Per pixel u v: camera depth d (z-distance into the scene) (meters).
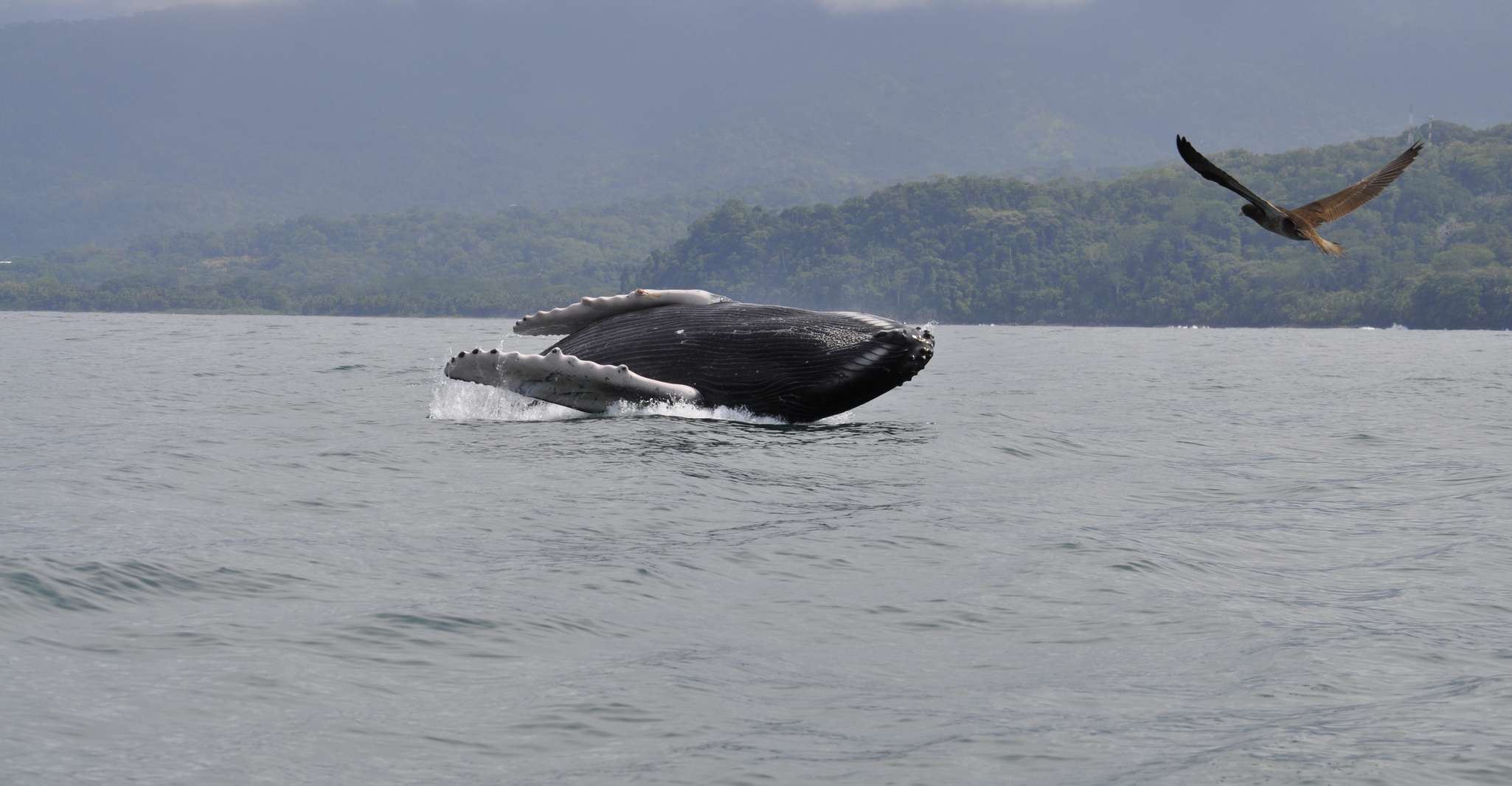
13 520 29.78
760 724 18.41
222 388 70.56
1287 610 25.05
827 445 46.53
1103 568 27.95
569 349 54.75
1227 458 47.72
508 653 21.11
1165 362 128.75
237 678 19.30
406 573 25.92
